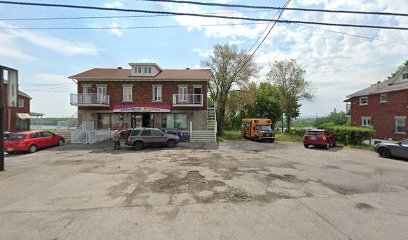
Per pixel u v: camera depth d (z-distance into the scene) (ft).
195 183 25.40
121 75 85.20
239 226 15.08
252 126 81.10
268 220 15.99
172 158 41.63
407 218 16.43
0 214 17.19
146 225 15.28
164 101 83.56
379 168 34.35
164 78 81.51
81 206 18.76
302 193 22.06
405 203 19.52
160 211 17.65
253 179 27.14
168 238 13.56
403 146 42.47
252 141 78.69
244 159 40.96
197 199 20.36
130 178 27.58
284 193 22.03
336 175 29.48
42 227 15.02
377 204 19.22
